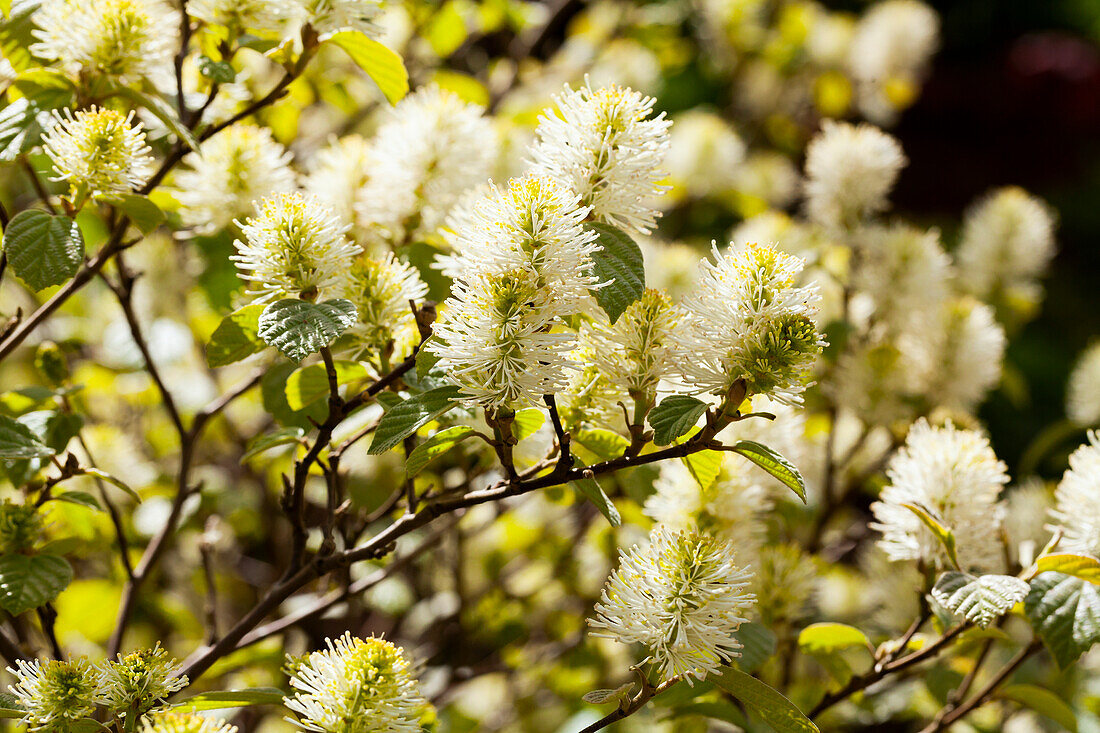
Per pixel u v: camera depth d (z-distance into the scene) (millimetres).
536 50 2445
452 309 1000
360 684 995
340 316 1007
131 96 1064
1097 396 1552
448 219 1066
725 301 1003
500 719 1560
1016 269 1645
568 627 1525
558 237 993
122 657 1015
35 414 1121
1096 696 1253
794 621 1189
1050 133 4078
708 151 1937
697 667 1009
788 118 2619
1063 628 1057
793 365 999
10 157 1055
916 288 1302
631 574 1015
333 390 1030
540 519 1506
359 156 1126
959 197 4137
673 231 2107
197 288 1329
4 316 1155
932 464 1089
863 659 1302
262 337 1001
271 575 1481
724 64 2521
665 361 1022
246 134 1110
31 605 1050
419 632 1551
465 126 1119
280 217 1018
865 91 2553
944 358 1283
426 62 1803
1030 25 4457
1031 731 1312
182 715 977
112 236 1086
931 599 1089
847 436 1419
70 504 1154
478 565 1603
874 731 1359
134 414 1670
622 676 1423
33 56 1088
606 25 2268
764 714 1021
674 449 1013
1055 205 4211
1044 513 1213
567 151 1021
